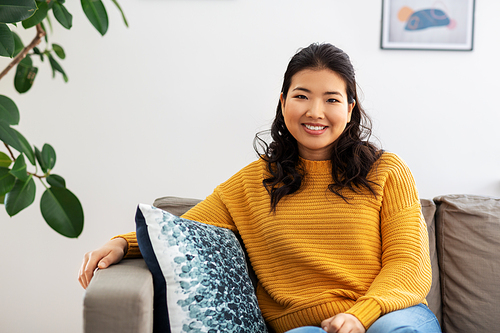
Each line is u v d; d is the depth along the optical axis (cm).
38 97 192
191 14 191
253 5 190
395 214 107
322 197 112
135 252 105
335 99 109
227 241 108
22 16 116
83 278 99
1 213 195
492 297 117
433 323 90
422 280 98
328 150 117
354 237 107
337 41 189
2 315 197
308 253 108
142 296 83
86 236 196
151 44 192
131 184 195
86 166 194
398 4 187
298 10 189
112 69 192
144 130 194
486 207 125
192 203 136
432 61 189
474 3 185
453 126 190
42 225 196
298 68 112
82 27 191
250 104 192
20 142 125
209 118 193
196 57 192
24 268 197
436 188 192
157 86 193
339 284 106
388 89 190
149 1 190
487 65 188
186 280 91
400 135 191
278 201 114
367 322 85
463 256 122
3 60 190
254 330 97
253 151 193
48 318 198
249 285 104
